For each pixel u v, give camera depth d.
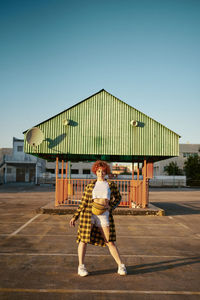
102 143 10.32
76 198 14.01
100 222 3.69
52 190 25.88
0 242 5.75
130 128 10.41
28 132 9.96
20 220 8.66
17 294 3.16
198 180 39.44
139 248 5.43
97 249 5.28
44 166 49.84
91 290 3.31
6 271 3.96
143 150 10.32
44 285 3.44
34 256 4.75
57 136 10.31
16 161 40.31
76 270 4.03
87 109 10.46
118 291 3.29
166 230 7.41
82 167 52.72
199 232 7.20
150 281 3.63
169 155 10.32
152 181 40.16
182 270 4.11
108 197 3.69
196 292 3.31
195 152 49.25
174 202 15.95
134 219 9.20
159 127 10.45
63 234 6.60
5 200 15.77
